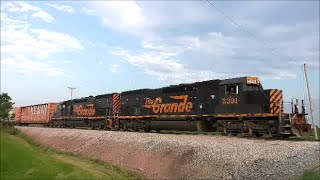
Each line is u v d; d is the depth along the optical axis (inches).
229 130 981.2
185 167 744.3
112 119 1533.0
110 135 1163.3
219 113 1009.5
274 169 593.3
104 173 620.7
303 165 591.8
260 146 711.7
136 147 956.0
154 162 840.9
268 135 902.4
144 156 890.7
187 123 1119.0
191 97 1117.1
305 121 873.5
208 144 784.9
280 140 786.8
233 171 633.6
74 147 1224.8
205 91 1069.8
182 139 885.8
